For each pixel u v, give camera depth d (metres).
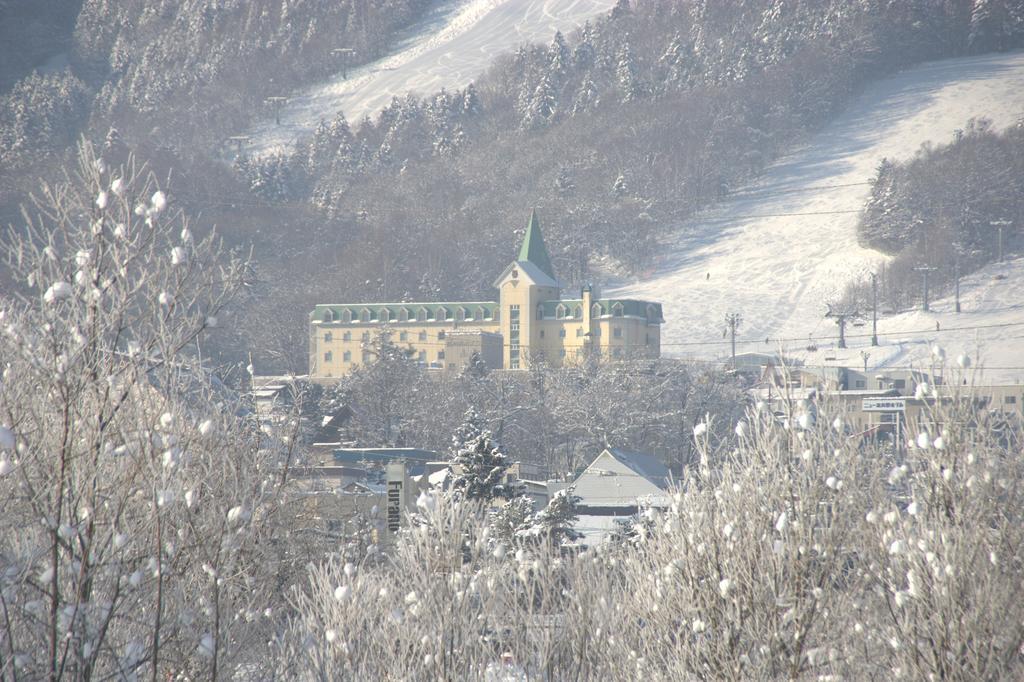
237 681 49.41
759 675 51.59
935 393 52.16
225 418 45.50
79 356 37.84
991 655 48.41
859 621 53.12
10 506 38.09
